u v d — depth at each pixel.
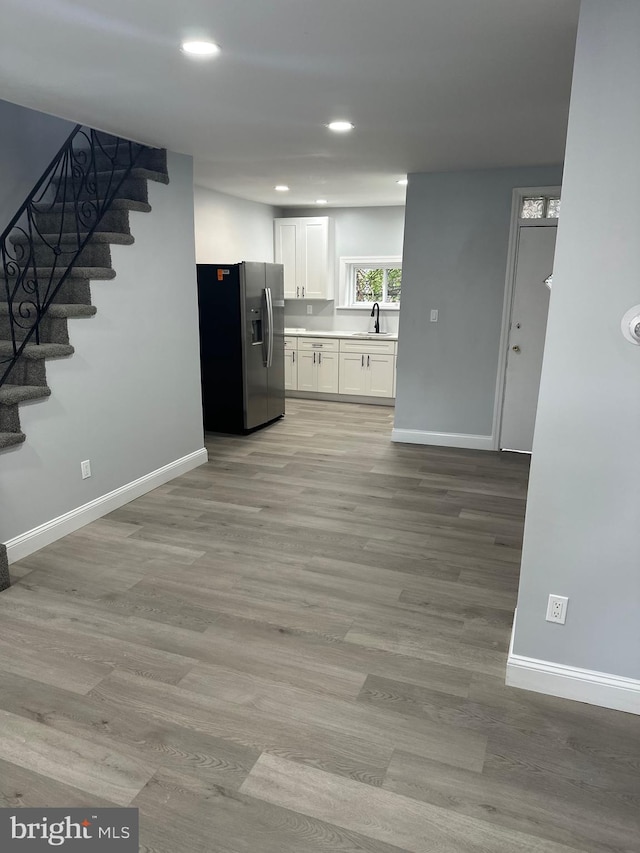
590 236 1.86
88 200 4.16
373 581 3.06
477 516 3.93
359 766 1.90
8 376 3.36
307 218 7.48
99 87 2.80
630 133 1.76
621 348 1.91
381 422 6.50
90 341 3.59
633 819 1.74
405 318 5.46
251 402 5.93
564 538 2.12
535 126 3.48
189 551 3.35
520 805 1.77
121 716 2.09
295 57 2.42
